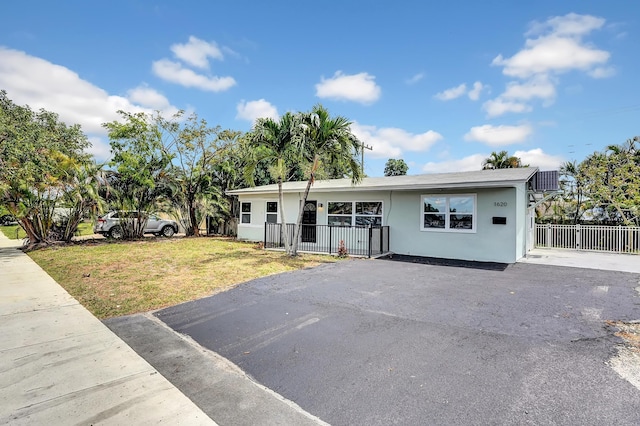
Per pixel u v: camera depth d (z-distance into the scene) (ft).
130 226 52.95
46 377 10.10
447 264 30.37
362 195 40.45
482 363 10.84
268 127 33.24
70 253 37.14
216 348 12.48
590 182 57.67
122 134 51.72
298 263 30.58
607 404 8.45
